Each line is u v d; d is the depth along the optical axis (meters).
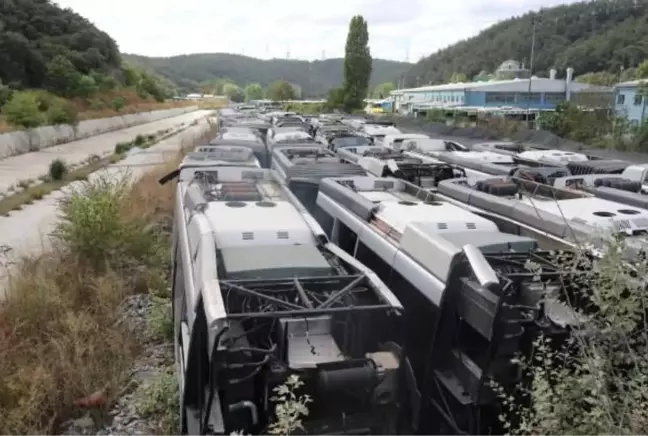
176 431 5.35
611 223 5.64
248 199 6.90
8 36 45.03
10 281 7.79
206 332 4.27
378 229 6.21
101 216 9.64
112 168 21.95
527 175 9.51
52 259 9.17
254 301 4.40
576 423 3.30
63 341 6.33
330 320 4.42
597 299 3.49
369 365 4.13
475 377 4.37
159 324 7.51
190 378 4.44
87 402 5.70
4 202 14.90
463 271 4.70
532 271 4.39
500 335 4.21
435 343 4.75
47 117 33.56
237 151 10.54
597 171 10.55
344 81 59.22
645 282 3.47
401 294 5.45
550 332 4.26
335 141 16.55
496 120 31.86
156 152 27.45
